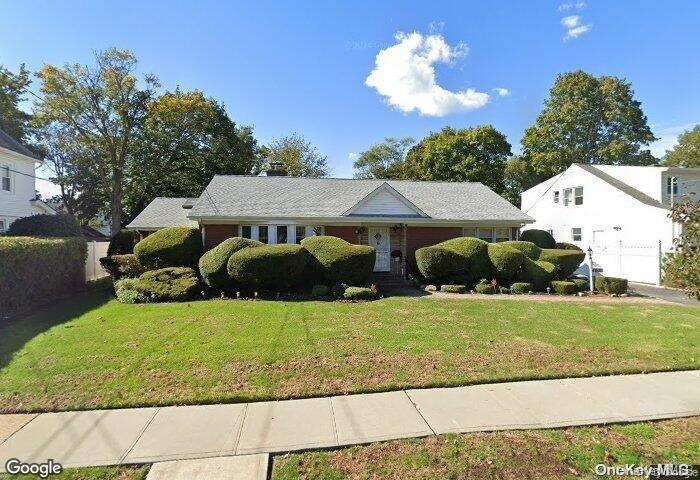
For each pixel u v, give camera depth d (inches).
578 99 1423.5
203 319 356.2
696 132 1573.6
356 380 211.5
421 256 577.0
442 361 242.1
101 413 175.3
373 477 130.4
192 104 1195.3
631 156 1396.4
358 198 725.3
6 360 241.3
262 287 501.7
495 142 1464.1
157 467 135.4
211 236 640.4
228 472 132.7
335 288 496.4
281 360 241.4
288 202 687.7
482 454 142.4
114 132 1129.4
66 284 534.0
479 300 479.2
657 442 150.5
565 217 923.4
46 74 1016.2
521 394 195.0
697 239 167.9
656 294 546.9
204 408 180.5
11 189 716.0
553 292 557.0
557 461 138.3
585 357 250.8
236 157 1390.3
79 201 1376.7
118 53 1077.8
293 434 156.7
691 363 239.5
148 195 1291.8
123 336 295.3
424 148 1651.1
